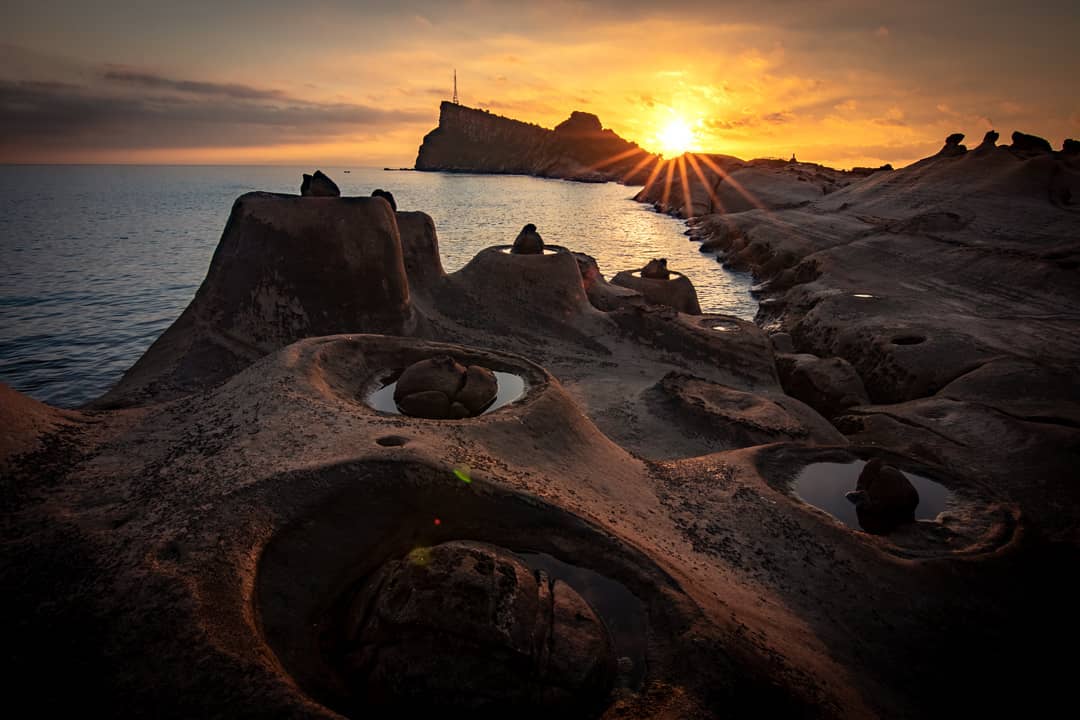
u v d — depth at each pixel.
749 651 4.82
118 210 79.56
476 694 4.07
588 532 5.68
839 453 9.27
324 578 4.84
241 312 13.95
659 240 54.97
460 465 5.92
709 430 12.02
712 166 93.25
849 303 21.92
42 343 22.44
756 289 33.91
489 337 17.41
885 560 6.87
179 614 3.87
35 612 3.95
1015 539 7.33
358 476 5.49
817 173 75.38
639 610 5.12
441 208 81.19
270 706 3.33
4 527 4.86
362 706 4.04
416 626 4.19
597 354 17.28
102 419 7.07
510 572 4.71
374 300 14.84
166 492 5.34
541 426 7.85
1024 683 5.95
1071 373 13.71
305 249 14.16
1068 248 24.67
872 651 5.94
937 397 13.66
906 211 38.38
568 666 4.29
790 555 6.96
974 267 25.47
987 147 42.19
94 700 3.40
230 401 7.27
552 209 83.44
